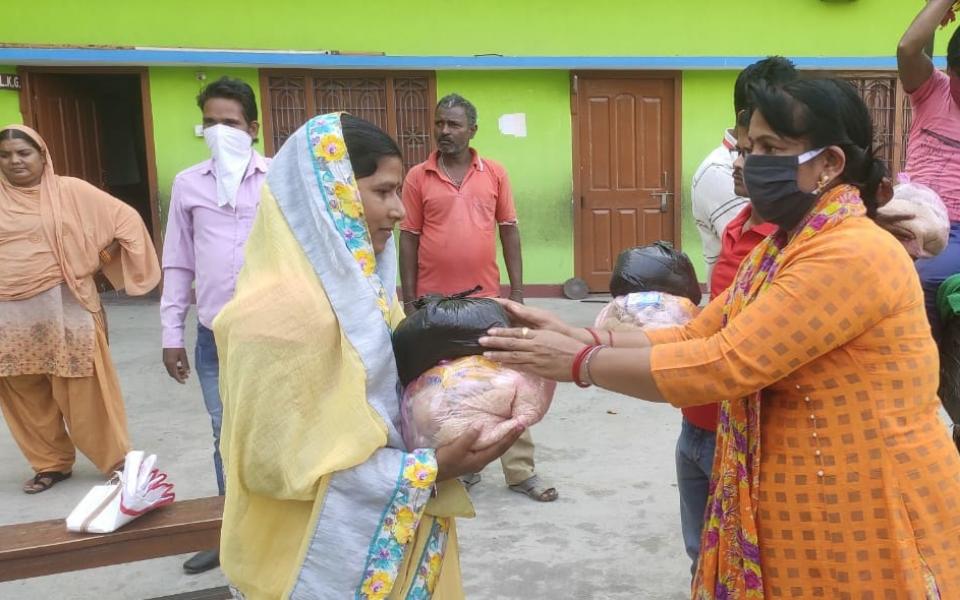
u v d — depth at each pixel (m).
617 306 2.29
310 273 1.58
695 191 2.85
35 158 4.12
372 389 1.56
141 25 8.84
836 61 8.99
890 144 9.44
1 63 8.52
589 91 9.27
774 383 1.63
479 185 4.17
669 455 4.59
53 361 4.13
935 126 2.81
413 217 4.20
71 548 2.51
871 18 9.44
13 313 4.09
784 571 1.65
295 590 1.57
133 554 2.58
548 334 1.63
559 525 3.73
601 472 4.36
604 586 3.19
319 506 1.56
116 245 4.38
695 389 1.56
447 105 4.08
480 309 1.68
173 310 3.52
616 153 9.41
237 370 1.53
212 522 2.65
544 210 9.45
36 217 4.09
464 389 1.57
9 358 4.10
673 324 2.20
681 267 2.39
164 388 6.09
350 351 1.54
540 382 1.66
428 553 1.74
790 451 1.62
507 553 3.47
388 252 1.77
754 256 1.75
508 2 9.16
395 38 9.12
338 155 1.60
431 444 1.59
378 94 9.04
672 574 3.27
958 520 1.60
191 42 8.91
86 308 4.20
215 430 3.46
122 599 3.22
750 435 1.67
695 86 9.32
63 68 8.67
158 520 2.65
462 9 9.14
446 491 1.75
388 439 1.59
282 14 8.95
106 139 10.38
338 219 1.60
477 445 1.57
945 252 2.66
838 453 1.57
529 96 9.22
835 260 1.50
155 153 8.90
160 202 8.98
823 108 1.55
